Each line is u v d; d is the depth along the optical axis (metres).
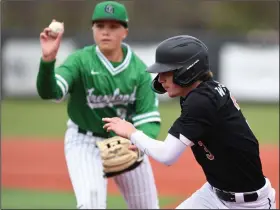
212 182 13.83
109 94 17.89
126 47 18.31
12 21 94.50
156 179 31.50
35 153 38.97
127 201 18.94
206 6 94.12
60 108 61.38
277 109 59.03
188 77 13.04
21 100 63.44
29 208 25.28
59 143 42.94
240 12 93.94
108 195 27.91
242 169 13.42
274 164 35.31
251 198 13.71
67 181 31.17
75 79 17.72
